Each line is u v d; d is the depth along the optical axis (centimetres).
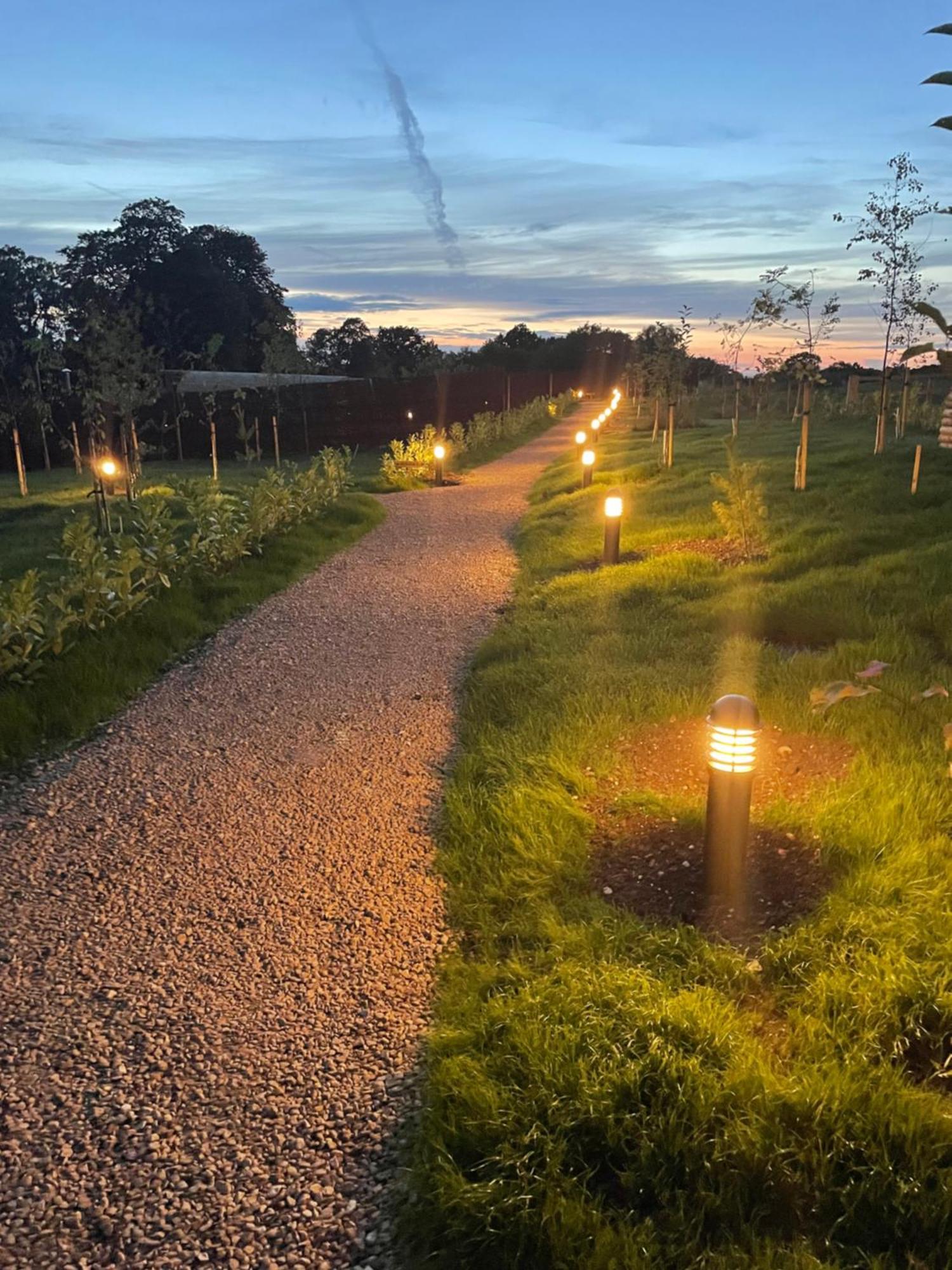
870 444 1698
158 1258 220
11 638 614
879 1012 267
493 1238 213
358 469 2541
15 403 3005
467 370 4519
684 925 323
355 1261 217
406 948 339
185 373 3412
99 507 1388
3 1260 220
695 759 461
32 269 5556
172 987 320
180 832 434
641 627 705
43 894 381
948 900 316
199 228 6450
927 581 718
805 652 599
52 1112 265
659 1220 217
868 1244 208
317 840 423
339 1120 259
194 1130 258
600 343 6994
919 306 177
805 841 370
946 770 393
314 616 850
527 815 404
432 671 679
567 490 1631
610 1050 260
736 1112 236
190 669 691
